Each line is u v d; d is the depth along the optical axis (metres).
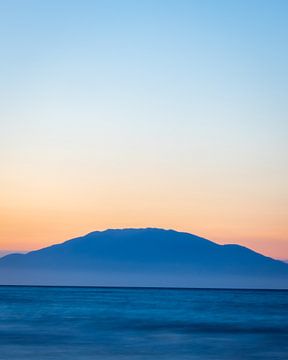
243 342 93.12
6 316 140.50
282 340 95.88
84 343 89.75
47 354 78.38
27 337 96.69
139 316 143.88
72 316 141.62
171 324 121.88
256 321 131.25
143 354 79.31
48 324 119.56
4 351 81.00
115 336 99.00
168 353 80.62
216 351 83.19
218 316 145.75
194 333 105.12
